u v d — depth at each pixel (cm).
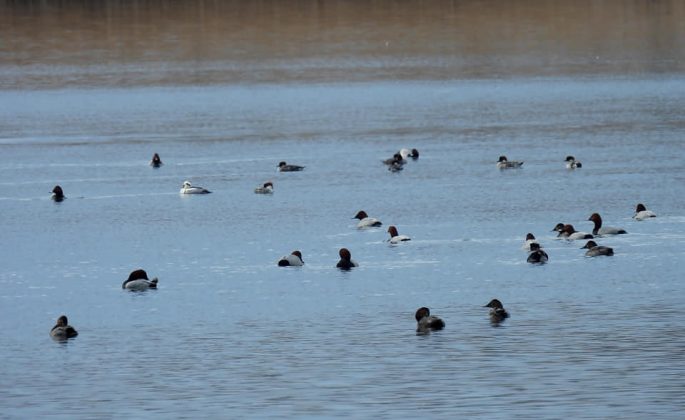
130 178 8212
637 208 6356
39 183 8044
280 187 7706
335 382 3772
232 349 4175
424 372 3834
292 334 4338
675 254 5434
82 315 4706
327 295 4891
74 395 3722
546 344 4119
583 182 7562
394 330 4353
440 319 4344
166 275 5356
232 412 3516
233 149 9569
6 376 3931
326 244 5919
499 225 6275
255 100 12938
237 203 7169
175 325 4509
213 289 5056
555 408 3456
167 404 3612
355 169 8388
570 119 10794
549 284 4969
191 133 10544
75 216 6881
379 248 5772
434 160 8712
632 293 4794
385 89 13562
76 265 5638
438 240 5912
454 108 11838
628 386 3650
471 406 3497
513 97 12575
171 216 6812
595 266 5253
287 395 3653
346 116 11475
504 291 4884
